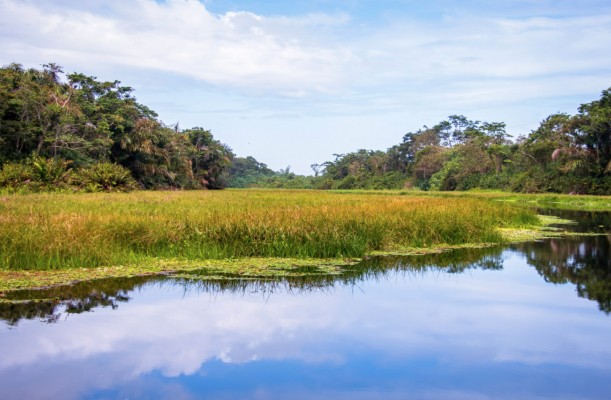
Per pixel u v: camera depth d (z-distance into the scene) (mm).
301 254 11797
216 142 71125
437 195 47719
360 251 12141
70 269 10055
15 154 34844
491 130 72688
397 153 92750
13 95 34562
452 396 4953
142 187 49062
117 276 9578
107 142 42250
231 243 11883
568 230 19031
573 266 11570
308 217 13109
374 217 14141
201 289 8922
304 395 4922
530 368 5621
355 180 93938
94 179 33188
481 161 67438
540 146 52625
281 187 110062
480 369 5613
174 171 56750
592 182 48500
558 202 40562
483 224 16109
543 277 10344
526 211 21609
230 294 8633
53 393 4902
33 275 9523
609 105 50062
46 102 36625
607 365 5730
